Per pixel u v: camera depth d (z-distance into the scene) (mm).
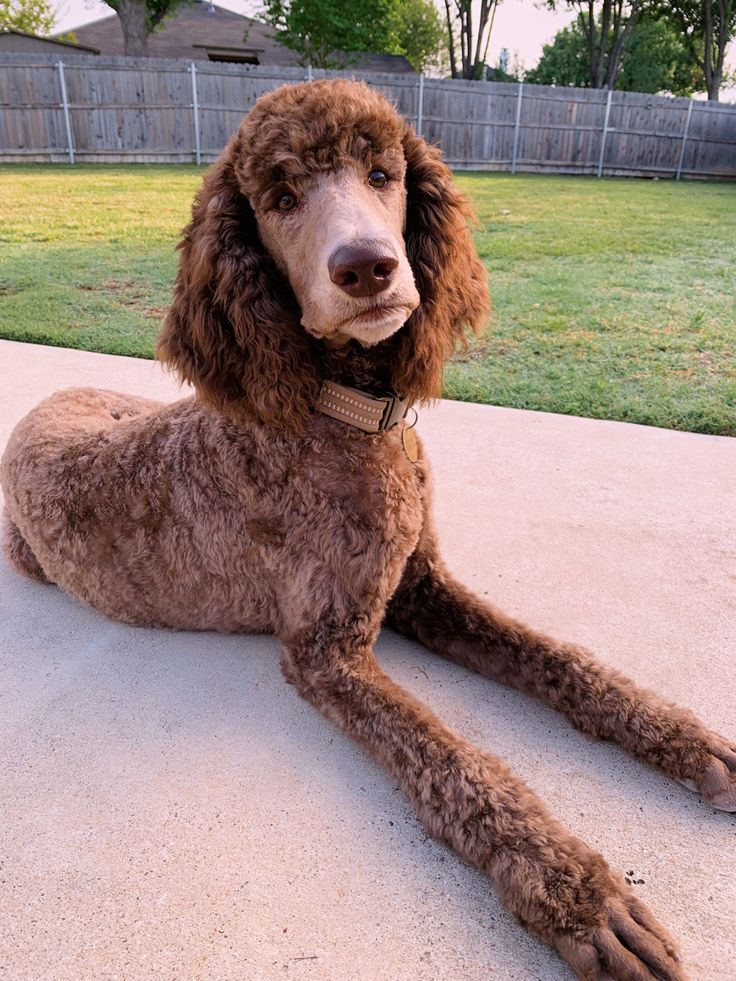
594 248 6891
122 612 2002
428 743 1435
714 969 1181
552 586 2168
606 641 1938
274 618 1830
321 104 1460
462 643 1841
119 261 6113
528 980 1181
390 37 27984
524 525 2482
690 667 1843
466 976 1185
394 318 1356
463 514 2553
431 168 1675
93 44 30203
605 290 5359
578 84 37219
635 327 4465
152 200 9273
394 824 1452
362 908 1291
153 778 1559
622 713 1592
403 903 1300
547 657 1713
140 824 1455
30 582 2275
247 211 1601
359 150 1476
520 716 1713
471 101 15312
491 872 1294
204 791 1526
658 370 3803
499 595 2129
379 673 1620
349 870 1359
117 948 1232
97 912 1290
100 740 1660
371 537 1593
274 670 1878
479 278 1851
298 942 1235
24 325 4547
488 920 1273
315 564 1616
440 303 1686
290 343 1565
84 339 4332
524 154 15961
